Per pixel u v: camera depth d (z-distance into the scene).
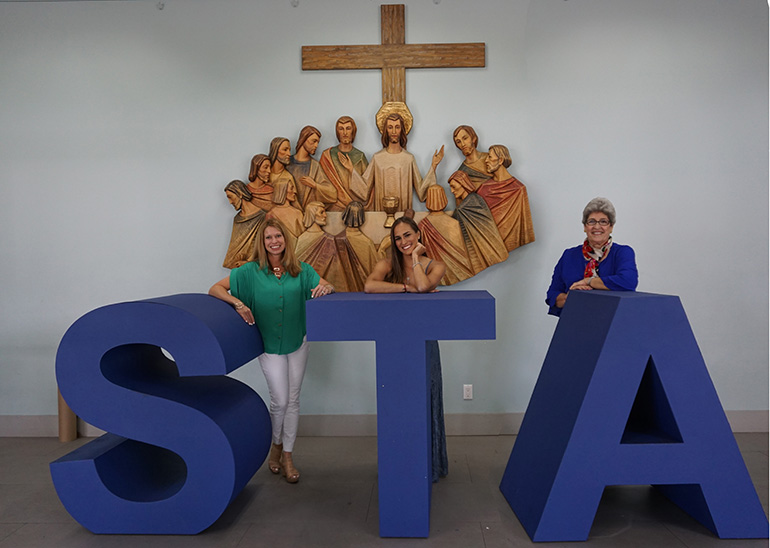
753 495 2.35
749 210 3.96
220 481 2.48
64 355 2.55
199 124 4.08
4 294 4.15
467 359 4.07
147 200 4.10
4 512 2.80
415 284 2.77
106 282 4.12
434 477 3.11
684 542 2.34
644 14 3.97
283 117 4.07
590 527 2.36
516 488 2.77
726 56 3.95
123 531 2.54
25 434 4.16
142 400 2.52
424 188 3.96
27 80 4.11
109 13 4.09
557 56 4.00
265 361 3.09
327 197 3.99
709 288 3.97
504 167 3.94
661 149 3.97
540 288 4.02
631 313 2.37
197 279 4.10
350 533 2.51
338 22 4.05
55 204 4.12
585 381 2.39
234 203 3.98
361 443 3.88
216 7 4.07
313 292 2.89
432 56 3.99
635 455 2.34
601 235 2.98
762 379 3.96
